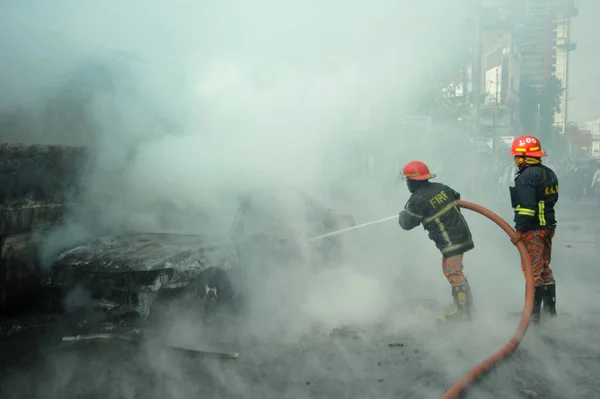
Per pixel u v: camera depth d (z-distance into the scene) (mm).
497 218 4137
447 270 4188
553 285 4254
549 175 4199
